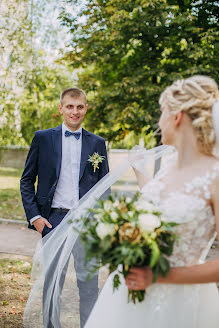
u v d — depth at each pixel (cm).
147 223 130
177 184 150
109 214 138
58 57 746
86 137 308
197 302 157
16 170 978
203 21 617
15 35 736
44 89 796
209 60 596
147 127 659
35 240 560
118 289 166
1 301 341
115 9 602
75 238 235
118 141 707
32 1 729
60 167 291
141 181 203
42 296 249
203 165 148
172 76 593
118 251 131
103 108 677
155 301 155
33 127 799
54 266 245
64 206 289
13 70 750
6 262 450
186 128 149
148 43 630
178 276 139
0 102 753
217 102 144
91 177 300
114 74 705
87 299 229
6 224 659
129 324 158
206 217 144
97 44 638
